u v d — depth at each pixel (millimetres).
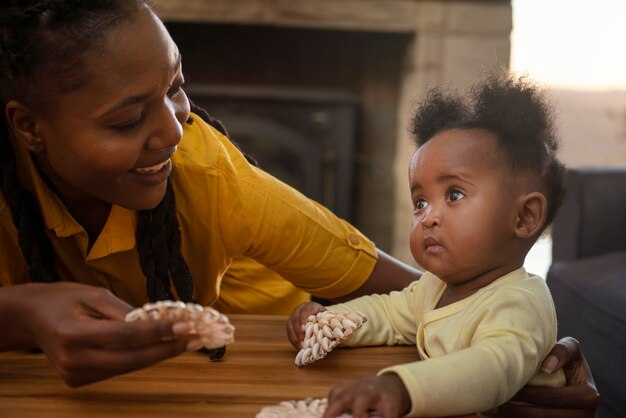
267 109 2842
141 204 876
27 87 804
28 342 739
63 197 950
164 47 798
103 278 1013
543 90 913
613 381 1393
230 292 1288
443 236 821
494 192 816
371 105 3127
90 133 800
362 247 1084
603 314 1467
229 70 3094
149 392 760
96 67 771
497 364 713
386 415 653
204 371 817
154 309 660
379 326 912
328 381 796
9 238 974
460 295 851
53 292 708
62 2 771
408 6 2902
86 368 669
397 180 3094
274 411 684
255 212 1017
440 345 811
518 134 839
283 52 3092
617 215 1819
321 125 2846
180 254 963
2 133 897
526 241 845
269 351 881
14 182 914
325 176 2877
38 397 749
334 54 3094
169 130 821
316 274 1075
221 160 1004
